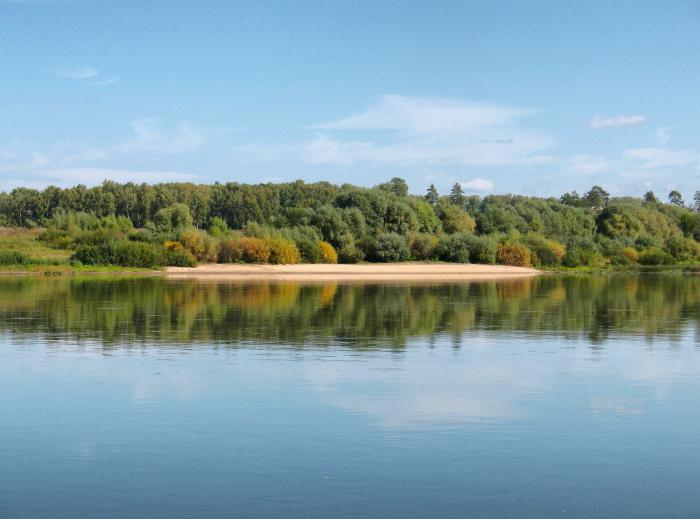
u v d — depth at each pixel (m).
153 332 24.38
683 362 19.31
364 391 15.47
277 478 10.35
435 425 12.95
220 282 56.31
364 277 70.75
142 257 72.56
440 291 48.38
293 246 87.44
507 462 11.07
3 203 149.50
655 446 11.86
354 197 114.56
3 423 12.93
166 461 11.02
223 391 15.35
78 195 145.88
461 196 195.62
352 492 9.88
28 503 9.48
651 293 48.22
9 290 43.56
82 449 11.54
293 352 20.44
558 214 135.38
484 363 18.95
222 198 148.25
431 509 9.34
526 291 49.50
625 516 9.19
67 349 20.70
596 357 20.06
